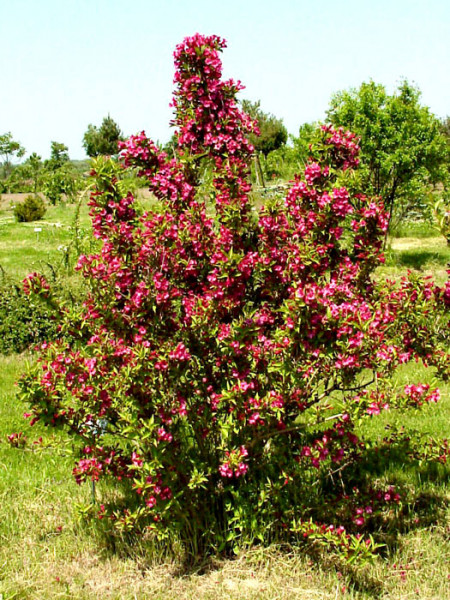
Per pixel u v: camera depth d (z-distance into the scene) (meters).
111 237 3.41
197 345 3.47
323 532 3.36
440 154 14.14
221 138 3.80
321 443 3.38
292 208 3.57
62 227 21.56
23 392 3.41
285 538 3.74
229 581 3.47
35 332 8.10
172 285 3.47
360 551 3.25
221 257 3.27
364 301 3.65
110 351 3.38
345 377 3.32
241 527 3.53
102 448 3.64
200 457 3.72
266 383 3.51
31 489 4.57
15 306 8.10
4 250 17.30
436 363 3.50
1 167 59.16
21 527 4.09
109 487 4.51
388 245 14.90
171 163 3.76
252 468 3.64
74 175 33.62
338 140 3.66
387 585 3.41
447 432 5.19
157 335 3.43
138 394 3.30
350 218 3.78
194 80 3.84
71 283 7.61
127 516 3.45
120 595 3.38
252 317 3.45
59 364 3.35
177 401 3.38
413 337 3.46
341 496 3.83
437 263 14.02
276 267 3.46
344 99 14.13
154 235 3.45
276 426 3.46
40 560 3.76
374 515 3.82
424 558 3.61
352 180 3.53
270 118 33.34
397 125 13.78
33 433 5.60
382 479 4.44
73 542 3.93
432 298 3.43
